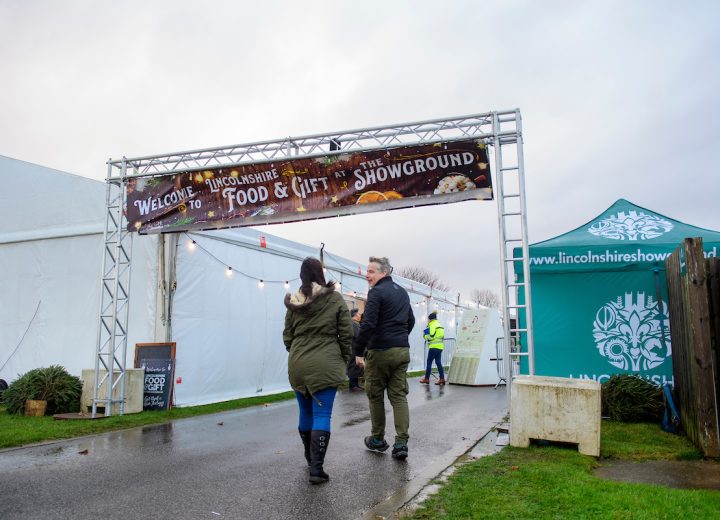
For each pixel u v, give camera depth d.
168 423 7.78
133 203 8.99
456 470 4.77
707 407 5.21
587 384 5.85
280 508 3.86
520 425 5.70
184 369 9.49
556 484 4.12
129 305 9.45
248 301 11.30
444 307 25.64
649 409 6.99
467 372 14.38
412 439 6.41
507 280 6.59
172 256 9.46
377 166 7.69
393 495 4.11
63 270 10.63
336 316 4.58
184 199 8.72
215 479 4.62
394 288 5.59
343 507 3.88
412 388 13.44
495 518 3.41
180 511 3.80
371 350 5.52
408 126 7.56
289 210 8.14
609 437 6.15
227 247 10.79
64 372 8.75
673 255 6.62
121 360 9.59
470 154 7.21
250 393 11.15
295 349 4.59
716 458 5.15
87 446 6.07
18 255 11.12
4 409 8.80
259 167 8.28
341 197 7.85
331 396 4.57
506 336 6.50
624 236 8.49
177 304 9.52
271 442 6.30
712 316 5.59
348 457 5.44
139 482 4.53
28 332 10.75
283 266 12.66
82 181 10.65
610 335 8.30
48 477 4.68
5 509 3.81
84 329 10.21
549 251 8.23
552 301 8.55
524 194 6.68
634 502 3.61
